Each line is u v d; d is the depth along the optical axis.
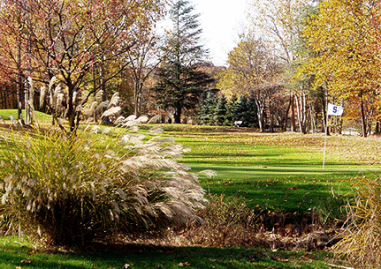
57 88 5.67
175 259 5.04
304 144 27.59
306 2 36.03
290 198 8.70
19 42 11.98
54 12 12.15
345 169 13.34
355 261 5.38
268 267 5.04
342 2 23.86
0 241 5.21
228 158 18.53
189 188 5.58
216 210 7.21
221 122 52.59
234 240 6.81
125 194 4.74
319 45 25.53
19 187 4.50
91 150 5.03
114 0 12.25
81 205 4.84
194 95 51.53
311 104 43.69
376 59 21.95
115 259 4.79
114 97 5.32
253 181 9.93
